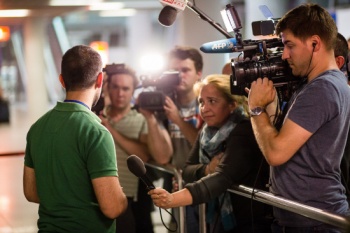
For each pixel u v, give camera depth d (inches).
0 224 305.0
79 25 1381.6
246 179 140.5
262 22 130.3
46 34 1071.6
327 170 115.3
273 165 114.3
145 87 183.5
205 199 135.0
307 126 111.0
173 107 177.8
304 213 111.2
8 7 597.9
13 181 415.5
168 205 130.3
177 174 167.8
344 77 116.0
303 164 115.3
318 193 115.3
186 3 142.3
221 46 132.8
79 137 117.1
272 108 128.0
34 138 121.6
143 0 619.8
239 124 142.0
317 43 114.2
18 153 318.0
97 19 1378.0
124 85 196.4
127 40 1379.2
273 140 113.6
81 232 119.1
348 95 114.2
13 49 1342.3
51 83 1133.1
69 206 118.3
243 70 124.3
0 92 906.7
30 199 128.2
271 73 124.1
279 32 118.3
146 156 191.3
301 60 115.5
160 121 187.5
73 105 120.0
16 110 1159.0
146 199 202.1
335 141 113.9
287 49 116.7
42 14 690.2
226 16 133.6
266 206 142.5
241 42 130.6
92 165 116.2
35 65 805.2
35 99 810.8
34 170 124.4
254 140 140.1
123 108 197.6
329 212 106.3
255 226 143.4
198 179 151.3
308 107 111.4
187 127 177.3
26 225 302.7
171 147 183.2
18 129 815.1
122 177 189.6
